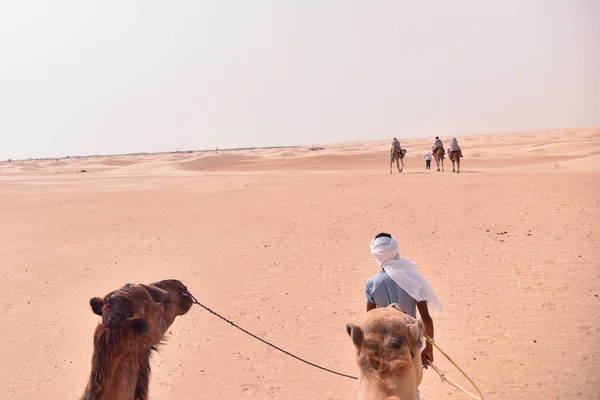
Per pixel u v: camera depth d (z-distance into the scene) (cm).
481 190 2462
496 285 1192
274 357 899
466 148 9606
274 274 1391
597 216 1816
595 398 691
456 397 723
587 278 1195
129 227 2145
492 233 1695
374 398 361
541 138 12225
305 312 1102
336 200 2469
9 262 1667
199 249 1712
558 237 1588
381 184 2912
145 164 7594
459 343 901
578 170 3231
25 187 3869
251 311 1125
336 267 1432
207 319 1093
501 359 831
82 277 1454
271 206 2425
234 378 830
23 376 873
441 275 1291
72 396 798
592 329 921
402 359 377
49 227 2233
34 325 1105
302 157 8075
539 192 2309
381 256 518
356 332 397
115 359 400
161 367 882
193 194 2944
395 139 3869
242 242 1781
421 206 2191
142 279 1400
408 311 505
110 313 412
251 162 8156
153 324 441
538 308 1038
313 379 814
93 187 3662
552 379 754
